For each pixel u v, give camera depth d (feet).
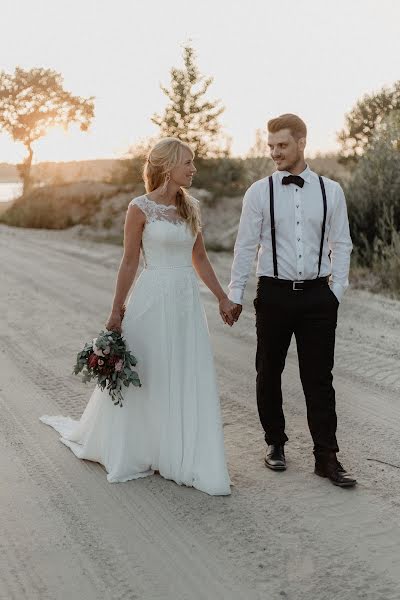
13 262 48.32
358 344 23.45
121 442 13.73
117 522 11.95
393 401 17.85
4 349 23.97
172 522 11.92
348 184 44.45
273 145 13.06
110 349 13.07
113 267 45.65
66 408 17.98
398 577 10.10
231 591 9.85
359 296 31.86
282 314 13.33
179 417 13.33
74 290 36.19
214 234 66.33
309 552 10.84
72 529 11.72
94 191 91.97
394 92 77.30
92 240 69.87
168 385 13.37
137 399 13.70
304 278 13.17
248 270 13.74
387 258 36.11
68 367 21.74
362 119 77.71
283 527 11.66
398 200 39.60
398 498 12.64
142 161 90.17
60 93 136.56
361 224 40.06
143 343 13.51
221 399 18.60
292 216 13.03
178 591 9.87
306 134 13.12
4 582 10.17
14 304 32.22
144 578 10.22
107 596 9.78
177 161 13.17
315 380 13.50
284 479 13.58
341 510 12.22
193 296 13.51
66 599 9.72
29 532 11.64
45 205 92.17
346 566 10.42
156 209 13.30
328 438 13.51
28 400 18.61
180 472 13.38
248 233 13.51
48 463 14.49
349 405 17.67
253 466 14.28
